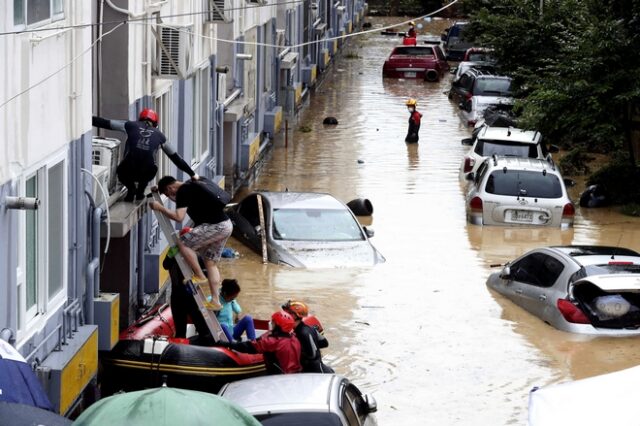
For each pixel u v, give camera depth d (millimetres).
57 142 18531
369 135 55438
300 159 49062
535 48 53062
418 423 20688
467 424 20703
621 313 25172
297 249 31359
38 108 17438
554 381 22812
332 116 61219
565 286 25719
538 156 43000
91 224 20609
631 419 13141
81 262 20078
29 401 13820
